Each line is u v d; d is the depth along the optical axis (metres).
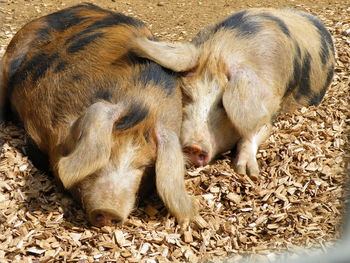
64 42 11.43
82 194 9.44
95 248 9.19
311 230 9.58
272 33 12.40
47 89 10.57
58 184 10.30
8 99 12.45
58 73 10.66
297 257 9.03
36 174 10.89
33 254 9.05
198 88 11.30
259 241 9.48
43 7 19.25
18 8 19.06
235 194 10.46
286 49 12.51
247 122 10.83
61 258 8.98
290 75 12.74
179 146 9.79
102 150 9.08
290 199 10.34
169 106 10.28
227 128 11.34
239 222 9.88
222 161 11.59
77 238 9.31
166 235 9.52
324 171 10.99
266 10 13.77
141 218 9.89
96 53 10.71
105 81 10.15
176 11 19.58
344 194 10.35
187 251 9.26
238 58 11.73
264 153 11.73
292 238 9.46
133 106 9.75
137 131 9.64
